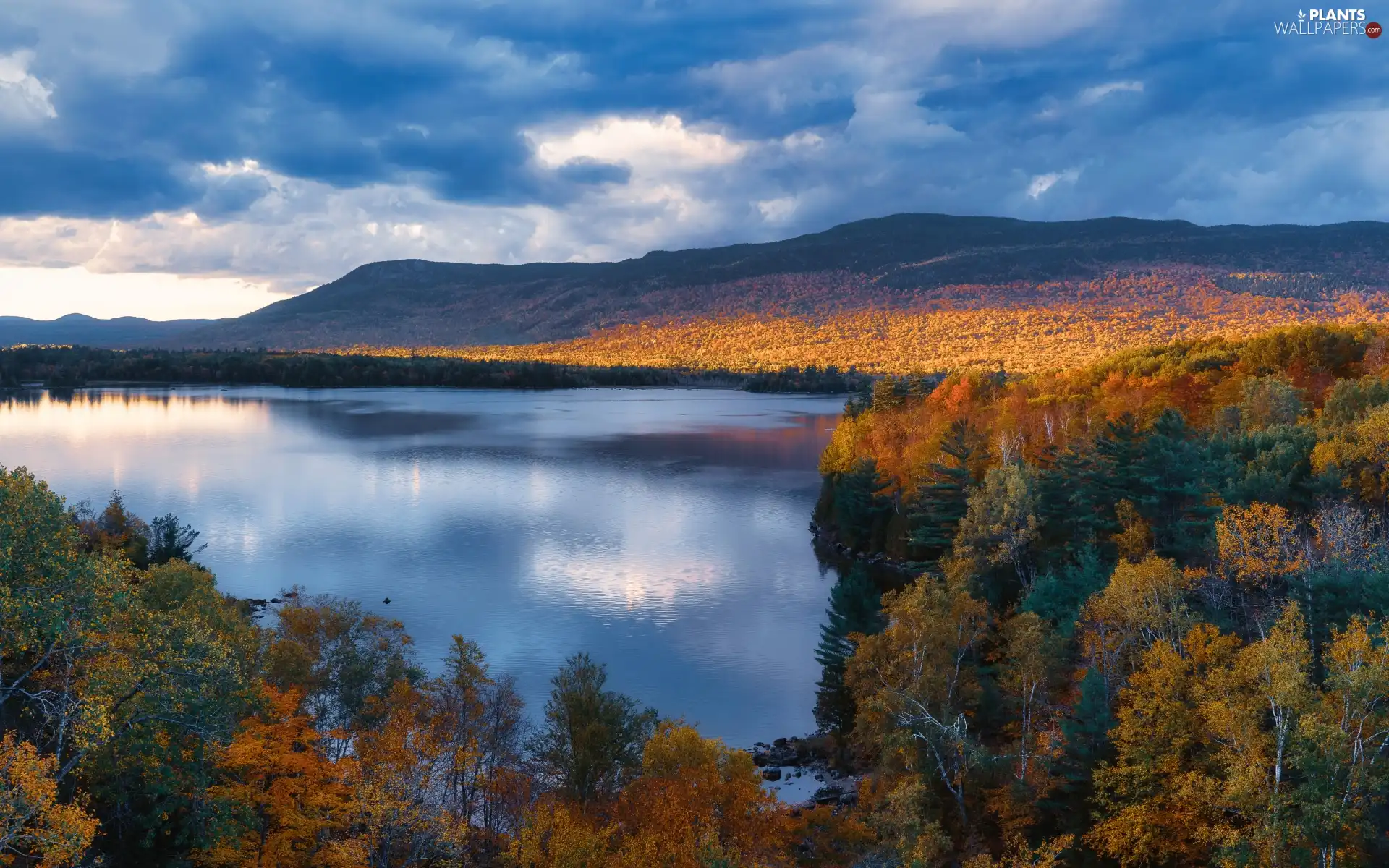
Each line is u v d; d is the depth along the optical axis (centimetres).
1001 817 4966
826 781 6231
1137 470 8319
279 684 5212
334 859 3781
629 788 4709
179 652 3700
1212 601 6162
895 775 5341
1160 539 8112
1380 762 3925
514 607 10150
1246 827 4178
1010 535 8594
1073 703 5709
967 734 5484
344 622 6059
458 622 9600
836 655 8006
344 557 12375
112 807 3862
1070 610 6606
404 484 18525
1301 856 3791
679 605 10288
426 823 3953
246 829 3800
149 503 15988
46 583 3466
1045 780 5069
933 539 10406
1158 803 4512
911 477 11850
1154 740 4541
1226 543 6234
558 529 14300
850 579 9906
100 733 3145
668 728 5050
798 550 12938
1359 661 4125
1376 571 5378
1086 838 4603
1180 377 14575
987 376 17875
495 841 4638
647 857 3869
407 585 11006
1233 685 4412
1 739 3338
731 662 8500
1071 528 8844
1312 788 3794
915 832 4512
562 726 5494
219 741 3744
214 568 11688
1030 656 5669
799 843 4869
